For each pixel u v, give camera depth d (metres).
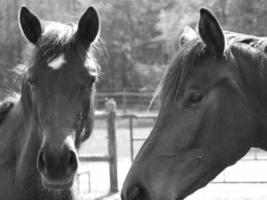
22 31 4.06
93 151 15.13
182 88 3.34
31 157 4.05
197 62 3.37
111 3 35.22
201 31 3.31
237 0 24.66
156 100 3.53
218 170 3.42
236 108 3.35
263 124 3.46
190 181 3.37
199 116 3.31
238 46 3.49
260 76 3.43
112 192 9.47
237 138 3.36
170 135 3.35
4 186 4.23
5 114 4.54
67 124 3.65
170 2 36.66
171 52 31.98
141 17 39.84
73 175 3.65
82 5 14.54
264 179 9.78
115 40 37.59
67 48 3.86
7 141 4.33
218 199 8.49
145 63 38.91
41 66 3.75
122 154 14.41
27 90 4.01
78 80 3.76
